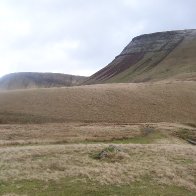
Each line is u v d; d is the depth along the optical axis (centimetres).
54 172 2888
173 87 10500
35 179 2712
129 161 3288
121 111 8456
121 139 5100
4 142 4541
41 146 3969
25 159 3275
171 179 2881
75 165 3092
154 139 5241
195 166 3234
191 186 2766
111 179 2766
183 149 3859
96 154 3503
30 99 8994
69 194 2445
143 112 8519
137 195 2491
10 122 7569
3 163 3120
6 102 8850
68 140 4825
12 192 2423
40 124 7000
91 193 2486
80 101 8894
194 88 10581
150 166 3145
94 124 6931
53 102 8788
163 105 9050
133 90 10025
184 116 8494
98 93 9519
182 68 19725
